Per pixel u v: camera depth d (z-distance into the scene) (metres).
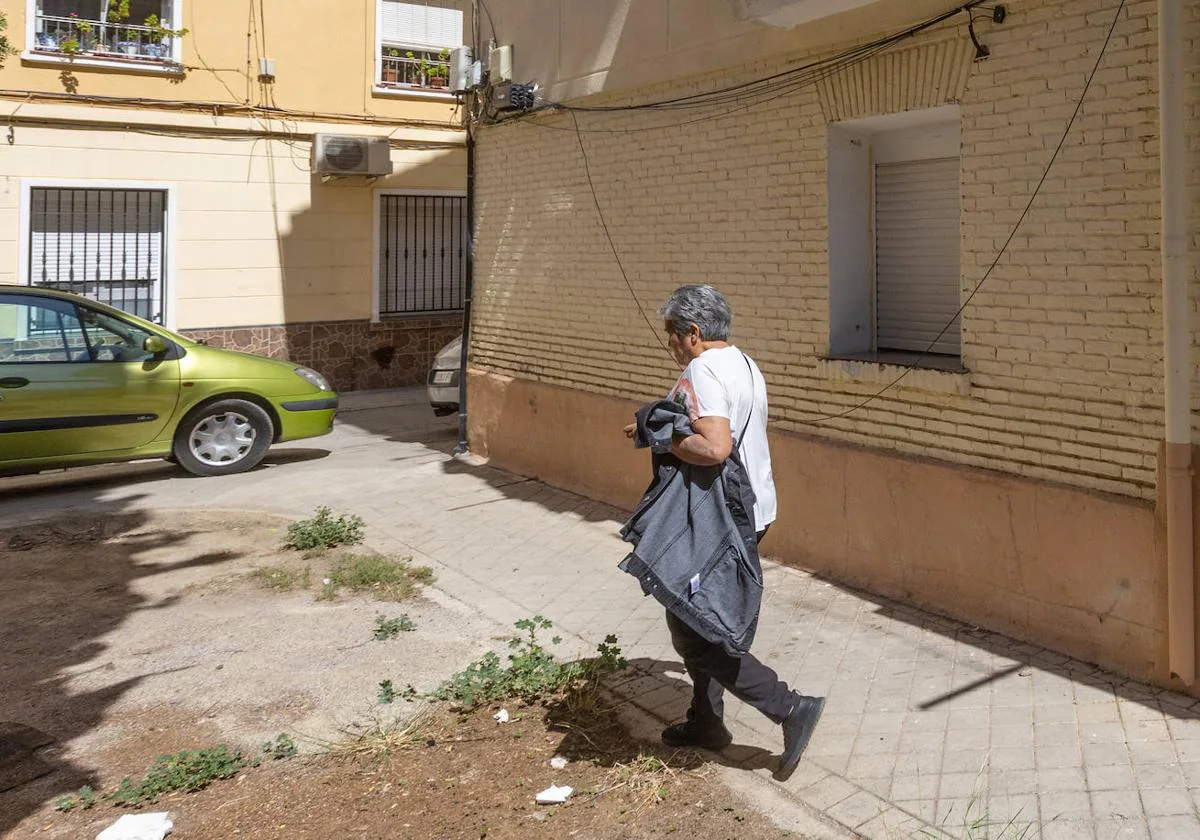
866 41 5.56
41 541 7.16
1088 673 4.57
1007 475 5.02
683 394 3.64
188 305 13.12
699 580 3.55
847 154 5.98
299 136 13.74
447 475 9.01
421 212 14.98
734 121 6.48
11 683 4.78
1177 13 4.07
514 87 8.27
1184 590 4.19
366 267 14.45
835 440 5.96
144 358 8.77
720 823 3.53
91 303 8.66
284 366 9.57
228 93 13.23
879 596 5.67
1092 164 4.59
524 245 8.72
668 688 4.61
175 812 3.67
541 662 4.75
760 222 6.34
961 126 5.13
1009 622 5.03
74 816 3.65
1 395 8.06
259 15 13.38
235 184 13.34
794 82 6.02
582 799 3.71
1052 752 3.88
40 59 11.92
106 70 12.37
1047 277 4.80
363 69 14.23
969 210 5.12
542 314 8.55
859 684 4.59
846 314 6.05
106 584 6.21
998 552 5.05
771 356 6.34
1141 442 4.48
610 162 7.61
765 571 6.16
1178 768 3.71
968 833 3.37
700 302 3.76
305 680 4.79
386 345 14.70
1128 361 4.50
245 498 8.34
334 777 3.91
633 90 7.32
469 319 9.65
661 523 3.61
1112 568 4.55
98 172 12.39
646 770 3.88
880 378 5.57
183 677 4.83
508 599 5.89
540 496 8.17
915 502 5.45
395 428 11.68
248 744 4.18
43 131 12.03
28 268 12.08
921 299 5.98
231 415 9.24
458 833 3.52
